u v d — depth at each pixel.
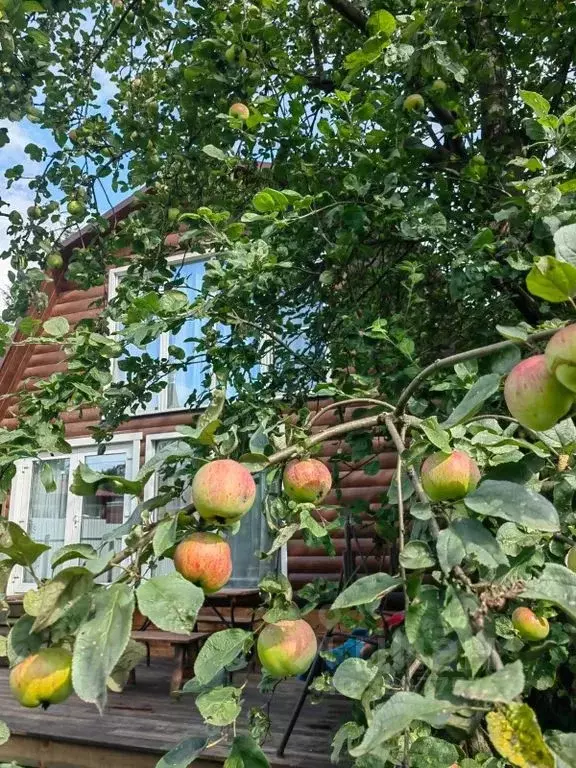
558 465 1.55
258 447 1.43
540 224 2.36
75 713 4.57
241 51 3.26
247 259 2.52
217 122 3.53
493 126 3.73
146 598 0.95
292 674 1.30
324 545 1.98
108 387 3.32
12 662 1.08
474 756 1.38
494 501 1.02
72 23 3.87
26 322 2.42
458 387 2.14
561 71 3.74
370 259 3.50
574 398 1.06
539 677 1.77
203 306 2.47
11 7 2.83
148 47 4.13
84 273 3.63
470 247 2.48
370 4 3.66
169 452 1.36
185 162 3.76
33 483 8.41
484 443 1.37
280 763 3.14
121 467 7.94
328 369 3.16
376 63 2.77
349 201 2.88
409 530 2.30
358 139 2.96
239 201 3.91
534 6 3.35
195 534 1.23
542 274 0.96
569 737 0.89
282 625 1.35
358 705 1.70
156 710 4.63
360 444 2.66
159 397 7.86
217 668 1.22
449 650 0.94
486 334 3.13
